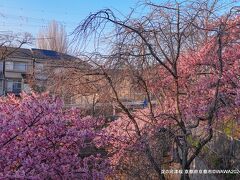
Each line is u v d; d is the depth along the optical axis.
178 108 5.16
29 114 4.34
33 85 6.09
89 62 4.98
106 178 5.46
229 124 5.93
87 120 5.31
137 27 4.81
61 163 4.50
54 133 4.51
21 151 4.14
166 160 5.73
